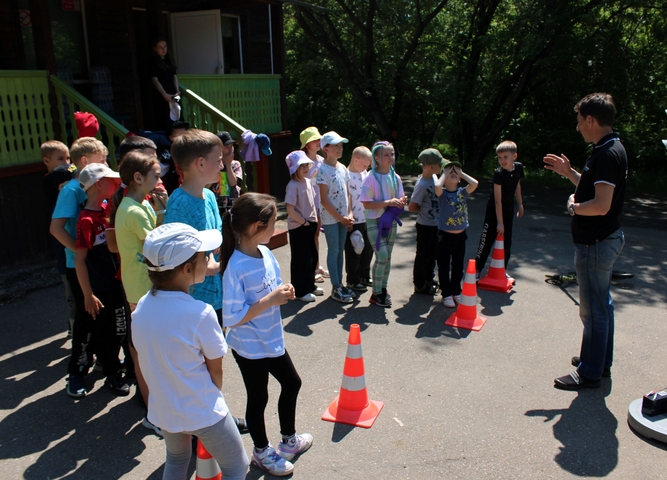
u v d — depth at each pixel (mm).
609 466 2975
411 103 20641
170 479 2379
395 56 18609
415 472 2936
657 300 5527
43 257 6594
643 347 4445
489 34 14922
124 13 9586
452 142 20062
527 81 15234
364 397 3486
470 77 16500
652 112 15531
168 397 2201
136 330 2193
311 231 5441
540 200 11320
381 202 5090
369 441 3213
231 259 2756
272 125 11062
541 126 17734
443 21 18234
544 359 4238
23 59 8023
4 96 6117
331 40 20156
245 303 2727
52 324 4938
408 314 5168
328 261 5480
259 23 12633
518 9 14695
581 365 3822
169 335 2145
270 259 2902
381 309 5301
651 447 3145
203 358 2260
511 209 5875
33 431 3332
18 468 2986
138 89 8820
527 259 6949
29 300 5523
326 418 3432
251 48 12430
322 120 24875
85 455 3107
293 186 5281
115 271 3543
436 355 4312
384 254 5219
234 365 4180
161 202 3643
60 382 3928
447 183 5199
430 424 3377
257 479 2889
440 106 18125
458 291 5344
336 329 4816
